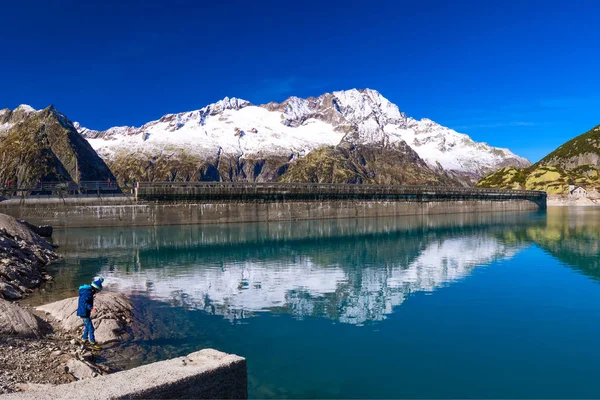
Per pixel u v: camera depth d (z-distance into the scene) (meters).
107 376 10.62
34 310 22.16
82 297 18.25
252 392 15.31
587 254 48.66
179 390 10.55
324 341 20.55
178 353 18.59
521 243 59.75
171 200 97.69
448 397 14.81
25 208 88.19
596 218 114.12
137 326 22.11
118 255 51.53
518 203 158.75
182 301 28.44
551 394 15.02
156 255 51.66
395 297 29.22
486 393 15.17
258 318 24.36
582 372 16.81
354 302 27.98
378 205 123.88
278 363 17.84
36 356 14.77
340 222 104.69
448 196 138.25
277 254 52.12
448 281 34.38
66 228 89.75
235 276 37.62
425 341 20.44
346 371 17.09
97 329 19.98
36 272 35.19
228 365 11.71
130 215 93.94
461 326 22.73
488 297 28.88
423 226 92.56
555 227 85.44
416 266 42.09
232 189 103.44
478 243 60.47
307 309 26.28
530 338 20.77
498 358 18.36
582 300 27.84
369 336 21.30
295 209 111.50
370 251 54.03
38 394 9.50
